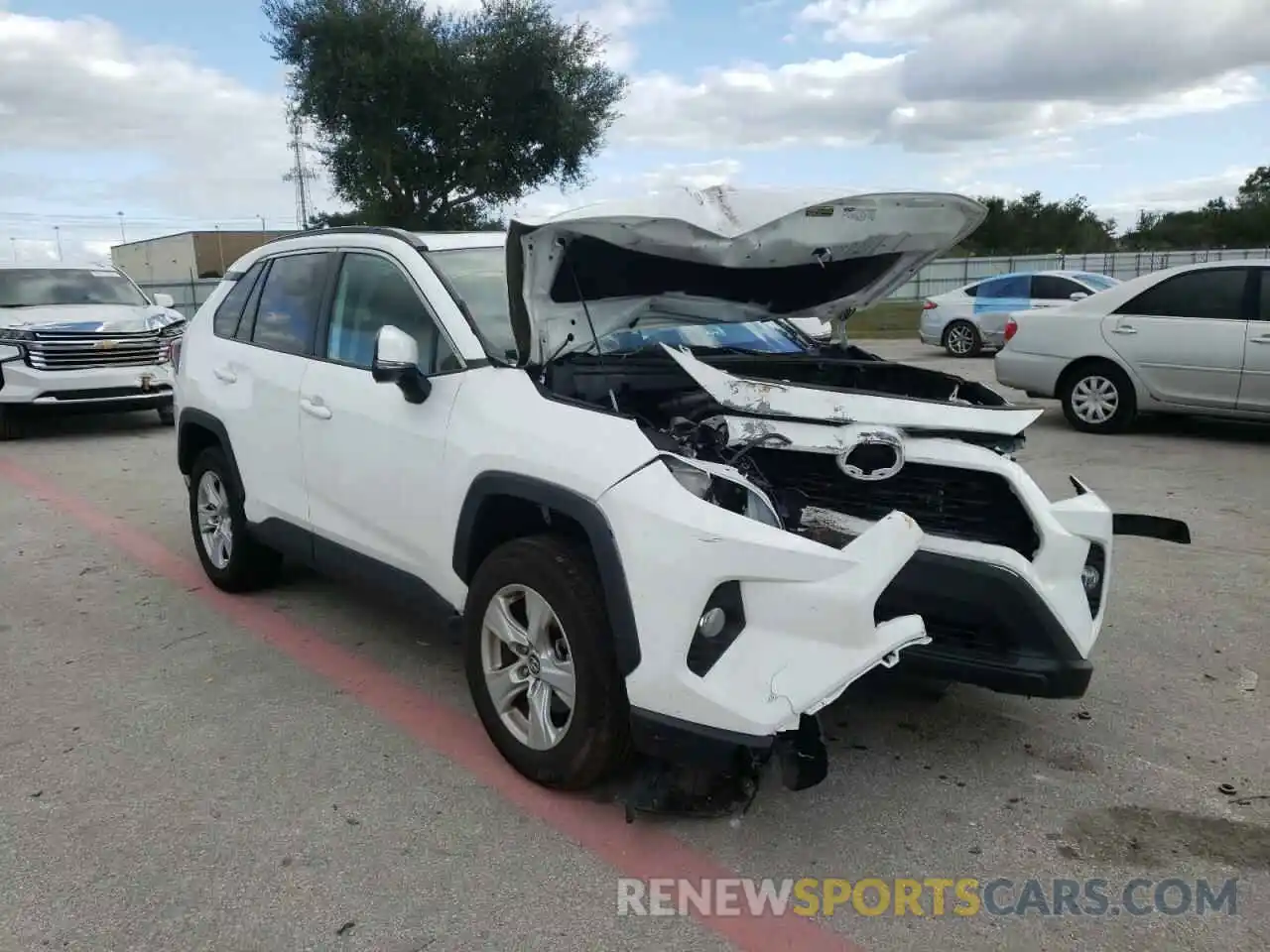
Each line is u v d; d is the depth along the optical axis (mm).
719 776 3258
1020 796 3381
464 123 30688
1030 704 4062
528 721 3461
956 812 3289
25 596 5535
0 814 3305
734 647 2910
